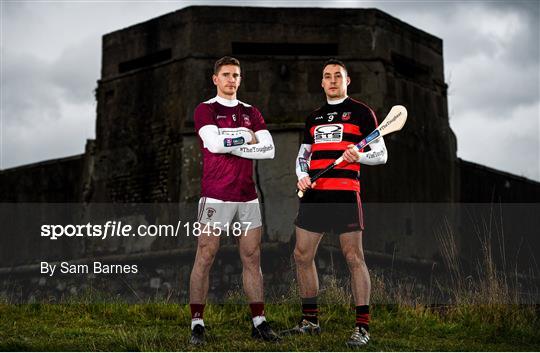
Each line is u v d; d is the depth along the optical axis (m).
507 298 8.20
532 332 7.24
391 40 15.07
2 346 6.20
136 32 15.58
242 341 6.39
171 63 14.94
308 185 6.58
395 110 6.59
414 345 6.49
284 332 6.69
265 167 13.75
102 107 15.82
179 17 14.99
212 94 14.59
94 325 7.46
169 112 14.80
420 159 15.12
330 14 14.81
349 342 6.21
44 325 7.32
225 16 14.81
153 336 6.55
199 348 6.12
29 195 17.23
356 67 14.62
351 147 6.47
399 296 8.63
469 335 7.13
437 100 15.94
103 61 15.97
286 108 14.47
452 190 15.77
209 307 8.12
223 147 6.37
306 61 14.68
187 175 14.22
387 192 14.23
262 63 14.62
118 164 15.30
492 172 17.28
